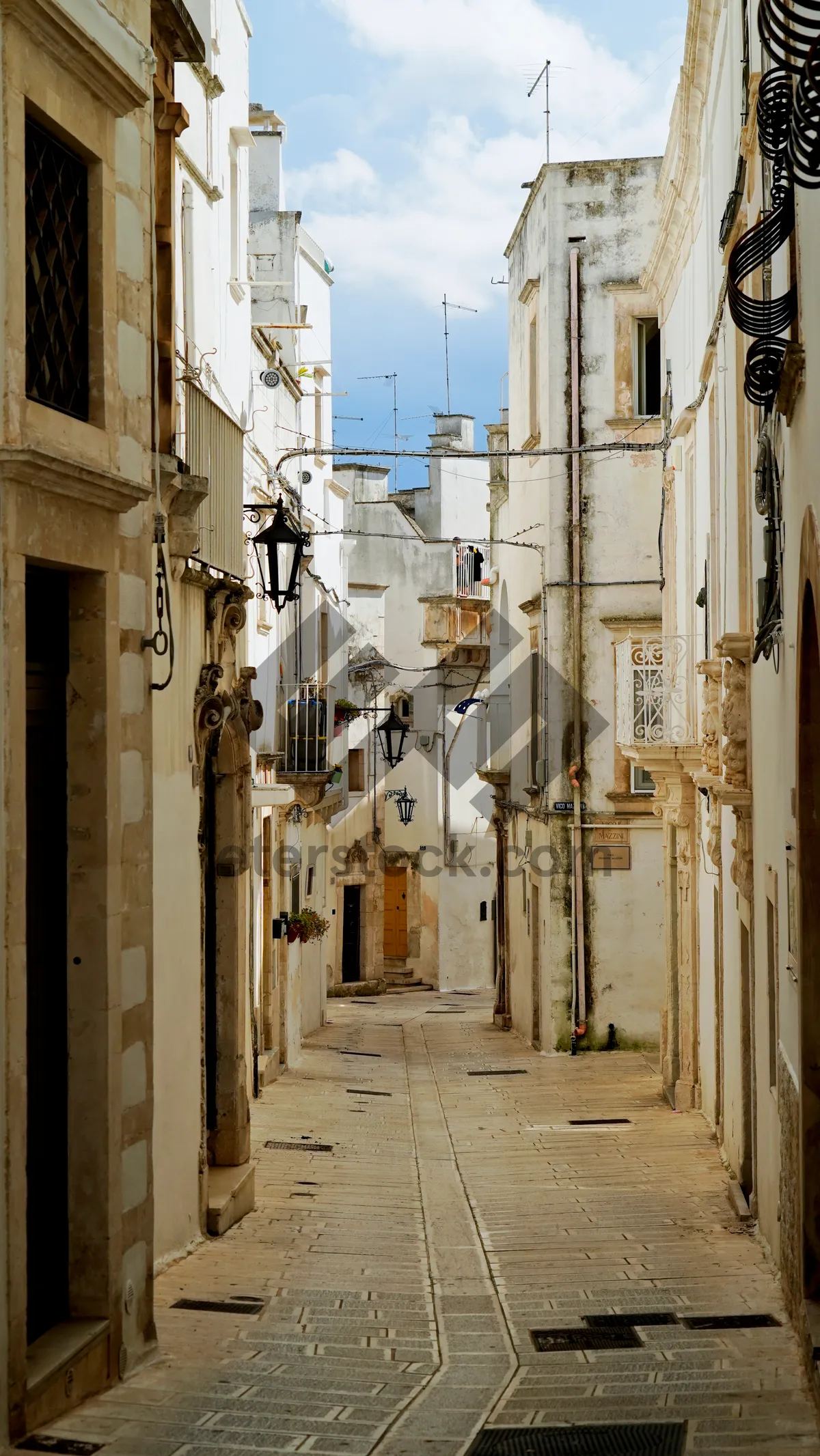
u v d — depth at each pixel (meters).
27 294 6.87
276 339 22.91
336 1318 8.77
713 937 15.26
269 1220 11.59
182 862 10.45
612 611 22.92
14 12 6.35
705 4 14.06
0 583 6.29
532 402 24.98
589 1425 6.40
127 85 7.68
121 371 8.00
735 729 11.76
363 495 40.25
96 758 7.58
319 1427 6.40
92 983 7.54
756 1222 11.11
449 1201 12.59
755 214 11.03
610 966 22.77
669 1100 17.64
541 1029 23.55
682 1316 8.75
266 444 21.42
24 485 6.51
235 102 16.56
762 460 9.92
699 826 16.30
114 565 7.69
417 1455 5.91
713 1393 6.98
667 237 18.53
